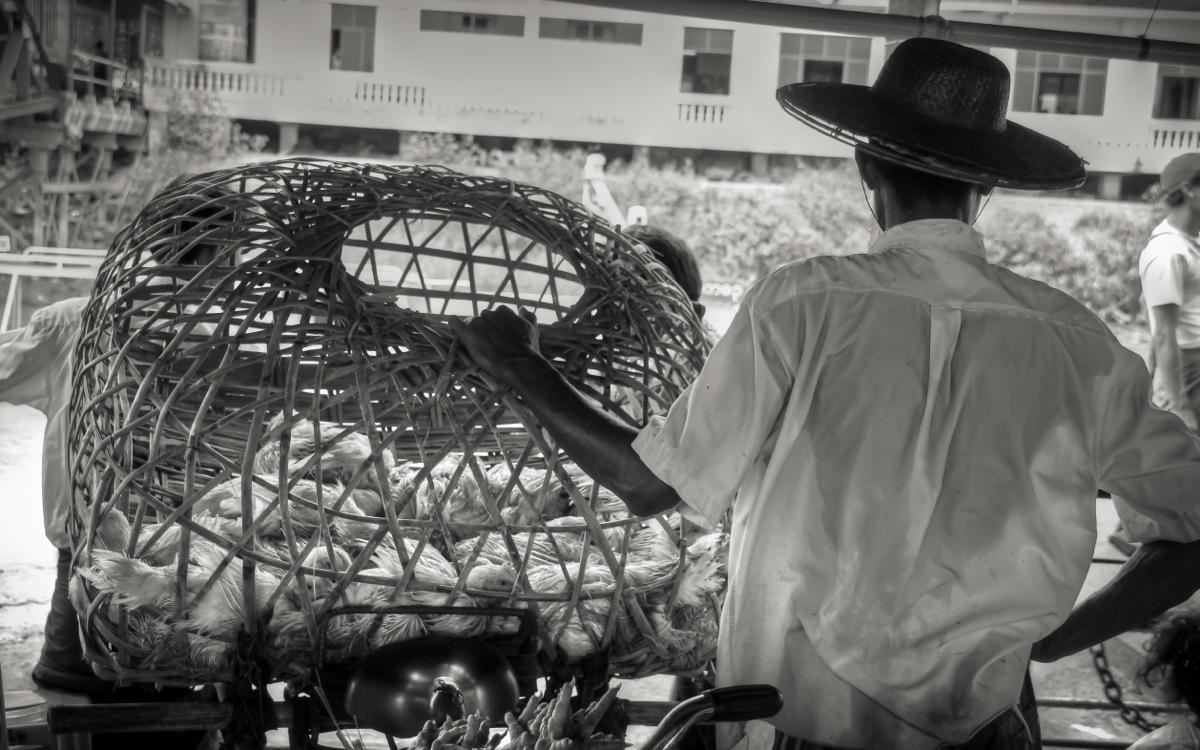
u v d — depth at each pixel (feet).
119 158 45.39
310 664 5.87
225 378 6.55
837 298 4.96
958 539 4.95
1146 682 7.58
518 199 7.04
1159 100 48.57
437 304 15.75
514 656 6.05
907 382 4.91
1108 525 18.72
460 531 6.69
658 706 6.55
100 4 44.68
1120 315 44.24
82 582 6.02
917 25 12.47
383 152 48.16
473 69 47.44
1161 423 5.15
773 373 4.91
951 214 5.25
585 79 47.91
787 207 45.24
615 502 6.95
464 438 5.84
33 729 7.91
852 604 4.92
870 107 5.18
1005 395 4.97
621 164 47.70
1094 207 46.60
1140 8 42.73
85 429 6.63
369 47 47.19
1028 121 49.01
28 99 38.42
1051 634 5.62
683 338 7.26
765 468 5.09
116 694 8.17
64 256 28.84
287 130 47.11
